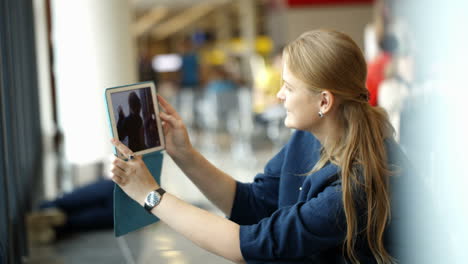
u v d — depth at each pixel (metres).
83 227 3.43
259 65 12.52
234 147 7.83
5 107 2.61
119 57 4.51
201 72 16.52
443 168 1.51
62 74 4.55
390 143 1.38
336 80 1.32
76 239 3.26
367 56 3.88
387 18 3.03
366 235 1.34
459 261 1.32
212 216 1.33
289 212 1.31
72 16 4.41
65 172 5.19
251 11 17.92
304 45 1.36
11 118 2.65
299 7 9.86
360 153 1.32
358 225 1.31
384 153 1.33
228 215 1.64
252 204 1.64
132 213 1.44
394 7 2.87
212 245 1.32
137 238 3.10
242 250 1.29
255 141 8.09
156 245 2.95
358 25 9.88
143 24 23.56
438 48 1.81
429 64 1.90
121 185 1.37
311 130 1.40
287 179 1.49
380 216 1.31
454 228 1.33
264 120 6.95
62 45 4.49
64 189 4.76
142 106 1.46
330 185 1.33
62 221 3.30
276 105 6.87
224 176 1.63
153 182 1.38
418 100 1.83
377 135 1.34
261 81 7.30
